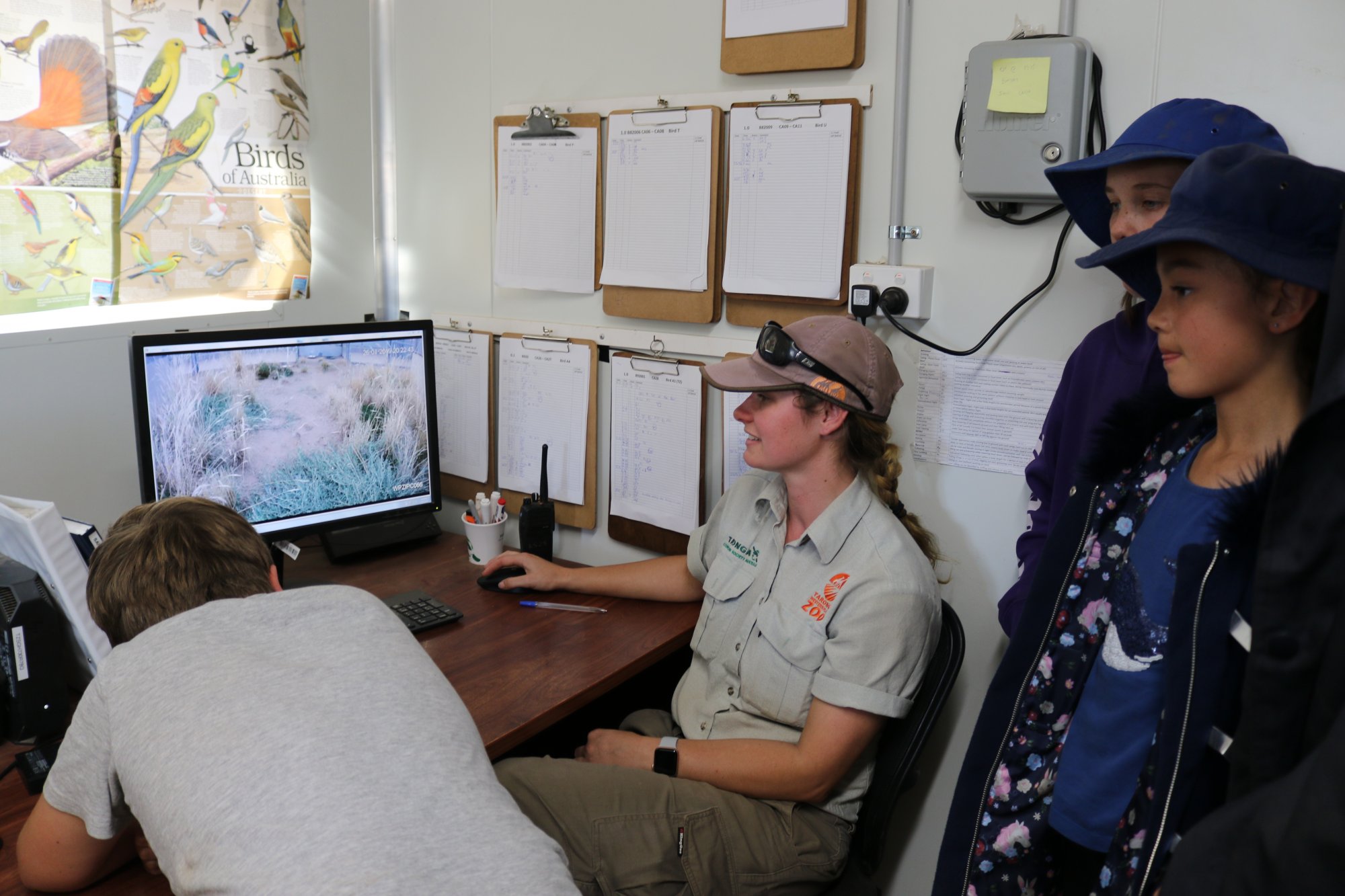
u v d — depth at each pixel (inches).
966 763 47.6
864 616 51.6
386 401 69.3
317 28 79.4
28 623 49.6
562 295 77.7
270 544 65.1
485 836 34.0
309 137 80.0
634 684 73.9
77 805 37.7
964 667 63.2
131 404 71.2
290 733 34.1
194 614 38.0
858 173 62.4
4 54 61.6
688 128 67.4
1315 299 34.3
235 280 76.3
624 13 70.6
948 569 63.1
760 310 67.2
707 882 49.8
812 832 52.2
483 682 56.0
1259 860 25.8
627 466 74.8
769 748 51.9
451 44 80.5
